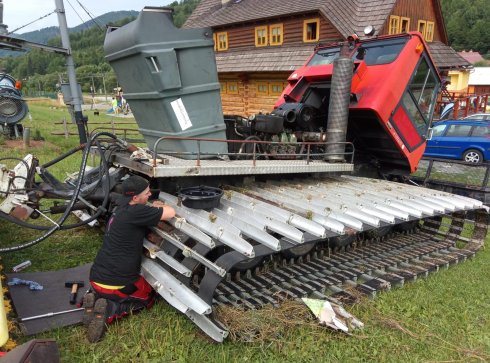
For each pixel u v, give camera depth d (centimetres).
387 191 534
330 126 526
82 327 338
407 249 534
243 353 316
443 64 1809
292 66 1669
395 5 1642
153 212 340
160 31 400
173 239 346
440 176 678
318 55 660
